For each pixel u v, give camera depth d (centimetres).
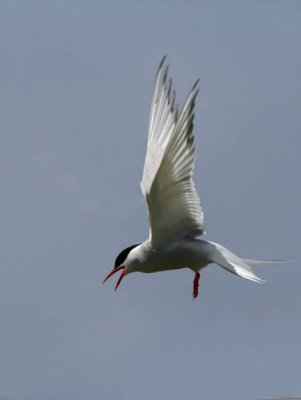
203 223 1319
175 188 1283
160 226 1315
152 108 1252
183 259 1328
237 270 1286
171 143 1244
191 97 1237
